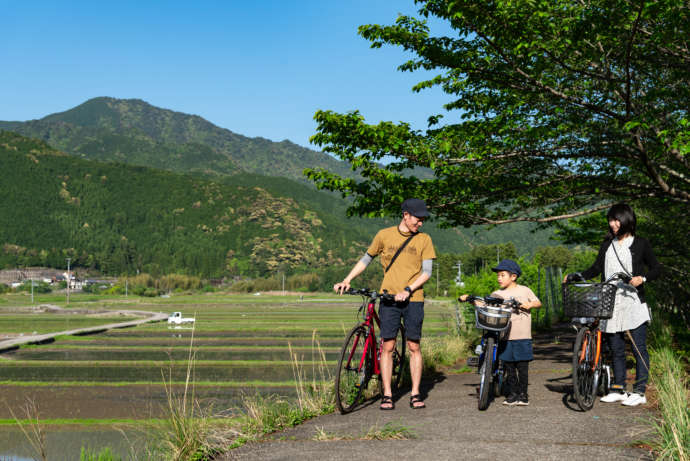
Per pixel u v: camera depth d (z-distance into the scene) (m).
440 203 10.49
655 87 8.05
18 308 130.62
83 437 16.02
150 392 24.34
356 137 9.84
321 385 5.97
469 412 5.16
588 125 9.05
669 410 3.86
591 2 7.25
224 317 83.44
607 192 10.52
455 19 8.09
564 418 4.73
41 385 26.98
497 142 9.59
